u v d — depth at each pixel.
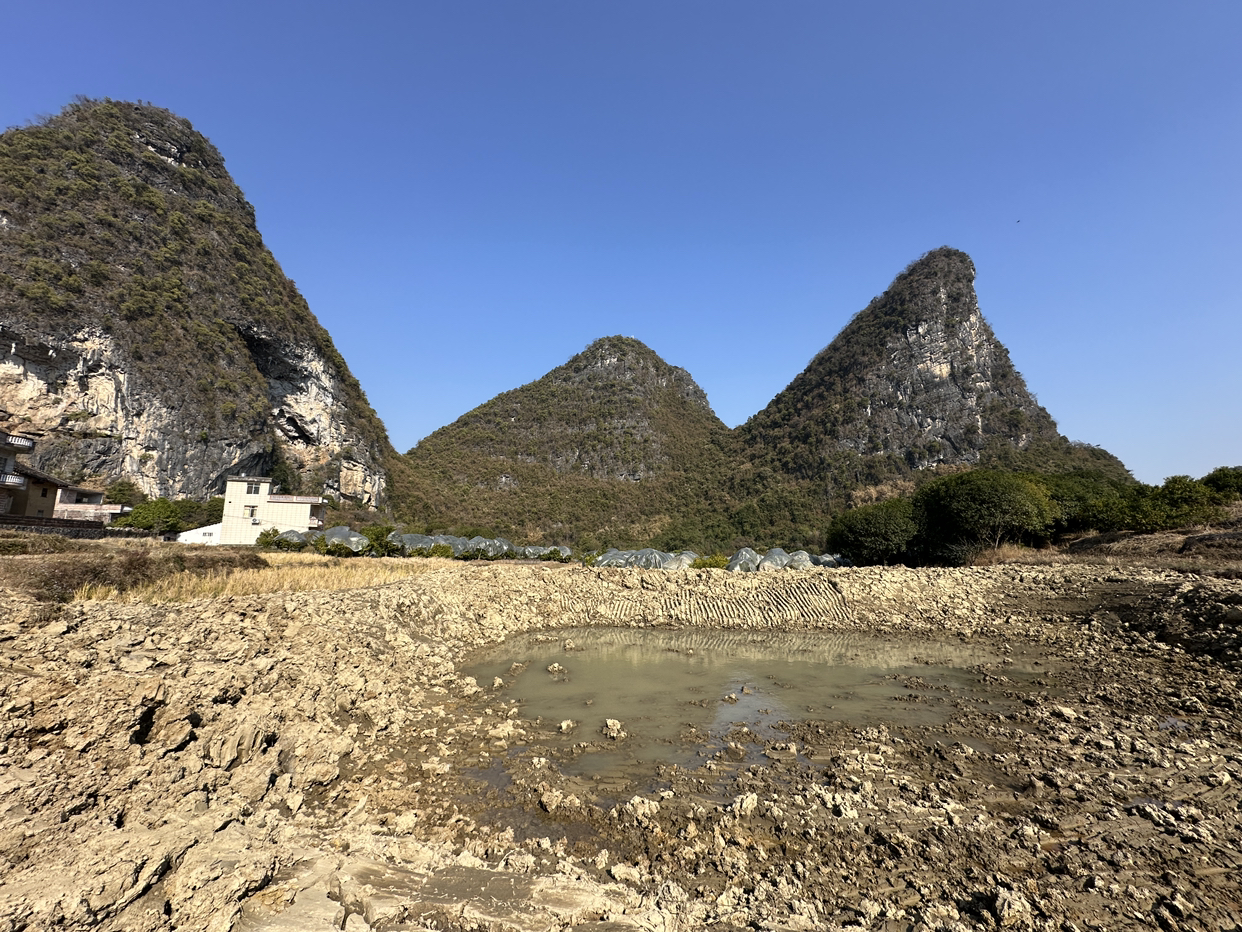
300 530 47.75
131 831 4.96
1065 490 35.94
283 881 4.89
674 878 6.02
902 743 9.84
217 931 4.13
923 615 21.72
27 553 18.81
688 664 15.77
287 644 11.53
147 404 64.50
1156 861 6.18
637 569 26.11
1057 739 9.97
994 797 7.79
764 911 5.36
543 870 6.07
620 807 7.47
